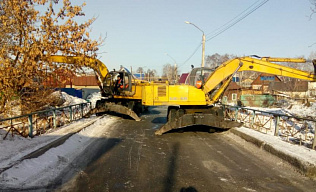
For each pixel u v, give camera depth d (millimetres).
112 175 5062
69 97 20438
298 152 6297
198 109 10555
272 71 9953
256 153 7148
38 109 10797
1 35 8656
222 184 4750
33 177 4641
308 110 19719
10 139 6477
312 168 5293
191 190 4410
